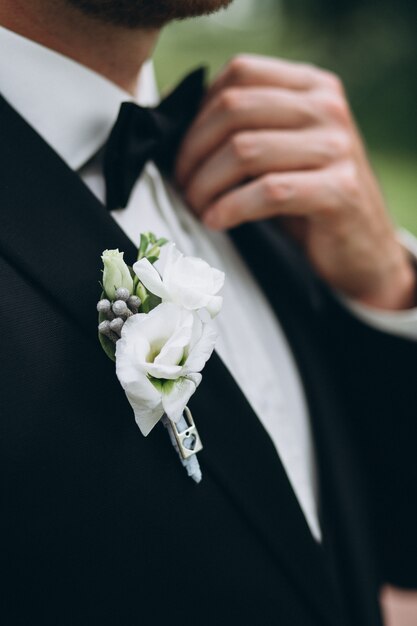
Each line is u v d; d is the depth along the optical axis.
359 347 0.68
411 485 0.69
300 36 5.52
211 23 5.48
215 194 0.59
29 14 0.48
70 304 0.44
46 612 0.43
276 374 0.59
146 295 0.43
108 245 0.46
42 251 0.44
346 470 0.61
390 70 5.07
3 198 0.44
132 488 0.44
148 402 0.41
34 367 0.43
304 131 0.60
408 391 0.67
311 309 0.66
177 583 0.45
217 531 0.46
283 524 0.49
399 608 1.33
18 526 0.42
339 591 0.57
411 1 5.06
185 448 0.44
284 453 0.55
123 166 0.49
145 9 0.47
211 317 0.42
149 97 0.59
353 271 0.66
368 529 0.63
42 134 0.48
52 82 0.48
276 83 0.61
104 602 0.44
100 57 0.51
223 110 0.58
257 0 5.62
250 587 0.47
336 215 0.61
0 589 0.42
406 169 4.01
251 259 0.63
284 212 0.59
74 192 0.46
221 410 0.48
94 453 0.44
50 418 0.43
